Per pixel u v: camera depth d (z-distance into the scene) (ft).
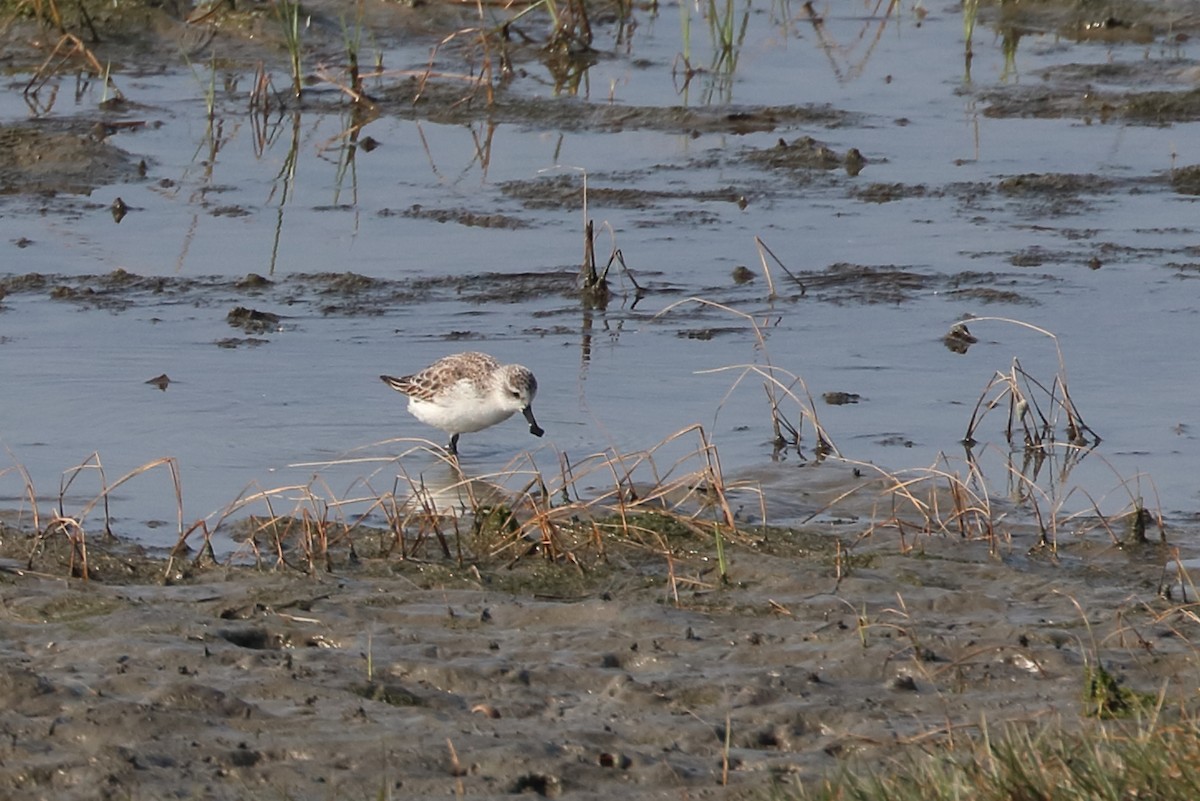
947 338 58.29
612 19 109.29
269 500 42.45
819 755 27.55
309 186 76.48
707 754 27.78
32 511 42.32
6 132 79.61
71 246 66.95
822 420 50.52
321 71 90.68
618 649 32.89
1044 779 24.14
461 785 26.16
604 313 61.26
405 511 42.93
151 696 29.07
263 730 28.25
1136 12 110.93
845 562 39.04
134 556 39.27
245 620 34.45
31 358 54.60
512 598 36.09
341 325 59.21
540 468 46.65
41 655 31.76
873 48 104.99
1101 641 33.17
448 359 48.85
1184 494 44.42
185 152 81.15
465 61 98.48
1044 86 95.66
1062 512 43.34
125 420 49.29
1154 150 83.51
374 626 34.17
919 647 32.58
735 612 35.47
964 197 76.13
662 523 41.11
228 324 58.75
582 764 26.96
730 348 57.47
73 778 26.20
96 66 91.50
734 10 114.01
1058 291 63.36
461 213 72.79
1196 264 66.49
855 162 80.89
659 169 80.07
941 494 44.45
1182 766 24.13
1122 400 52.19
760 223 72.13
